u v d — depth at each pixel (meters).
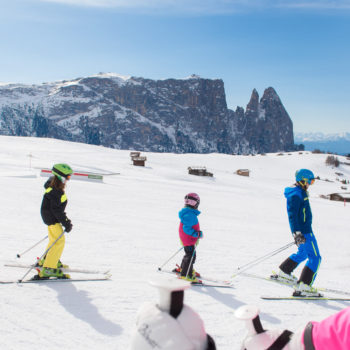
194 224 6.54
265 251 10.87
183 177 70.94
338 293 6.89
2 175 28.09
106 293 5.63
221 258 9.31
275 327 5.05
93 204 17.38
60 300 5.19
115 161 82.44
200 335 1.55
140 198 22.94
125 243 9.64
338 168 157.25
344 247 13.45
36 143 102.69
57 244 6.04
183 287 1.49
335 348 1.57
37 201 15.55
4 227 9.98
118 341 4.10
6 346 3.78
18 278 5.93
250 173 117.00
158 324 1.50
